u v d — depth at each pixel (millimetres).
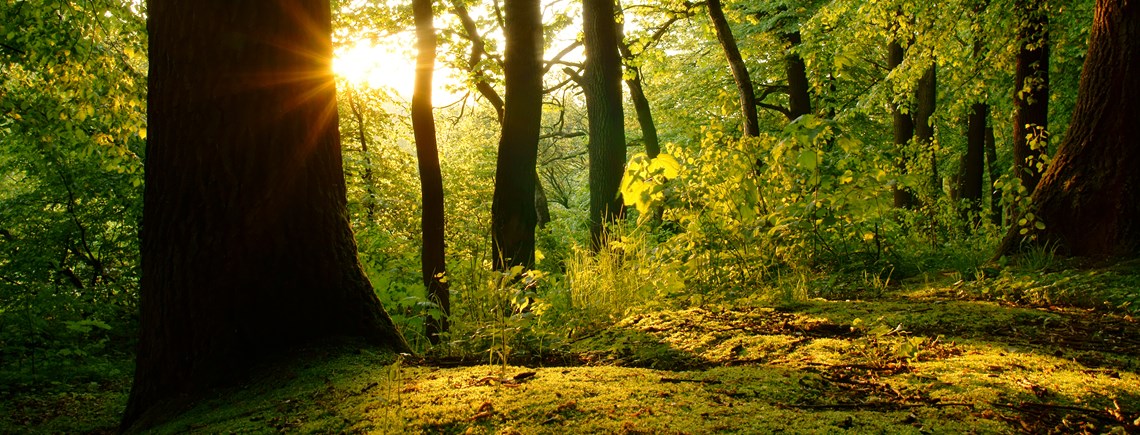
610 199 9867
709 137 5945
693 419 2066
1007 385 2381
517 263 6480
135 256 10695
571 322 4652
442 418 2207
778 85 20031
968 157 14250
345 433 2197
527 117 6562
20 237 10359
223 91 3459
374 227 10023
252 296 3430
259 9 3502
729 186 5586
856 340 3295
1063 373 2547
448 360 3492
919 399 2295
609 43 10016
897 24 13438
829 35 14859
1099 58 5965
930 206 8758
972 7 11234
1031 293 4516
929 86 14492
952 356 2908
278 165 3514
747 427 1988
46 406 5215
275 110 3520
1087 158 5938
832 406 2238
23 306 8016
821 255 5832
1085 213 5844
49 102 8406
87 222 10656
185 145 3482
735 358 3166
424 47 4758
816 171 5391
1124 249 5527
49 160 10062
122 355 8000
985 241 7824
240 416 2682
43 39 7785
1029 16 9648
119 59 8922
